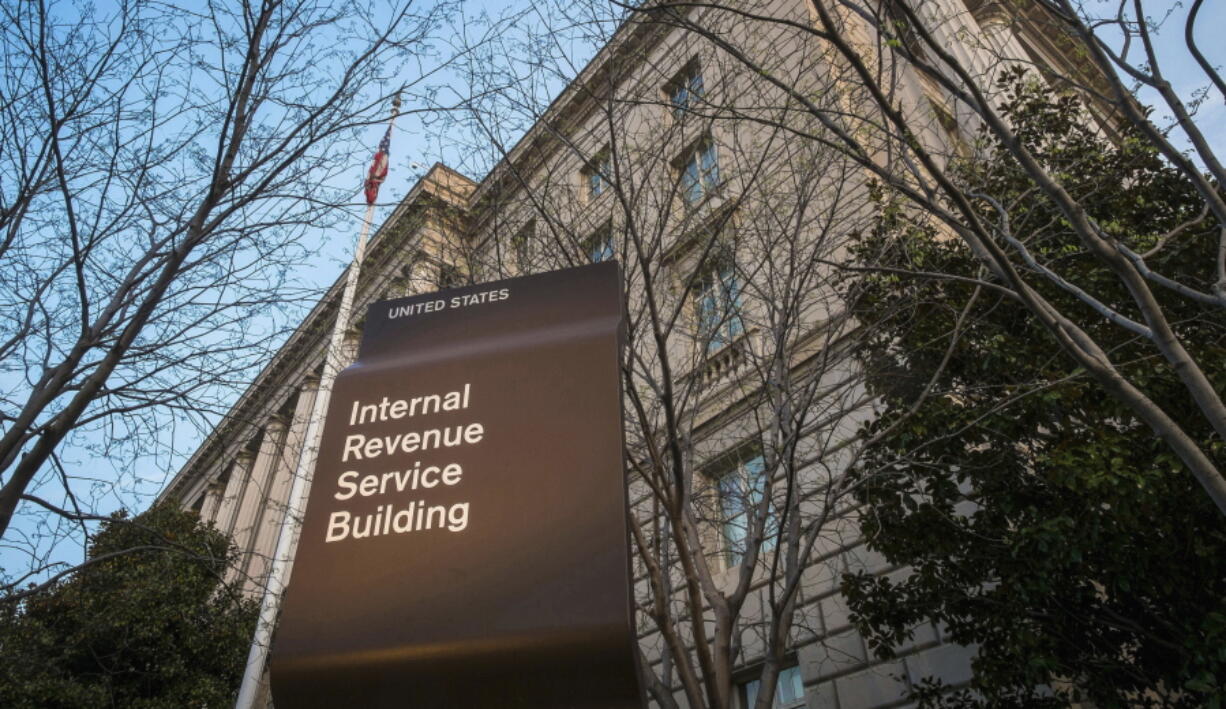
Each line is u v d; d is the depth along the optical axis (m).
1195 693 8.31
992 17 14.06
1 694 13.05
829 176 12.24
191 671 15.87
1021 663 8.57
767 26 14.16
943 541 9.33
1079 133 11.91
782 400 10.19
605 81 11.48
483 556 3.73
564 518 3.79
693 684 7.03
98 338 7.51
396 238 11.78
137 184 8.40
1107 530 7.86
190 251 7.91
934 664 10.48
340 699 3.46
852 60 6.57
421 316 5.03
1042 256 9.43
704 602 12.88
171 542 9.03
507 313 4.89
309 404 16.42
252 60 8.51
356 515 4.02
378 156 13.93
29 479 6.77
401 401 4.45
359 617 3.64
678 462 7.50
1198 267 9.20
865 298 10.73
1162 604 8.30
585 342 4.49
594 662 3.32
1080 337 6.24
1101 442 8.20
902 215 10.96
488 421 4.27
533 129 10.84
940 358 10.08
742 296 13.41
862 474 9.82
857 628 10.39
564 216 12.75
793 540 8.68
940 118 13.99
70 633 13.49
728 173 12.69
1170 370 8.27
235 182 8.34
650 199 12.91
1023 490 8.93
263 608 12.26
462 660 3.43
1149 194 10.20
